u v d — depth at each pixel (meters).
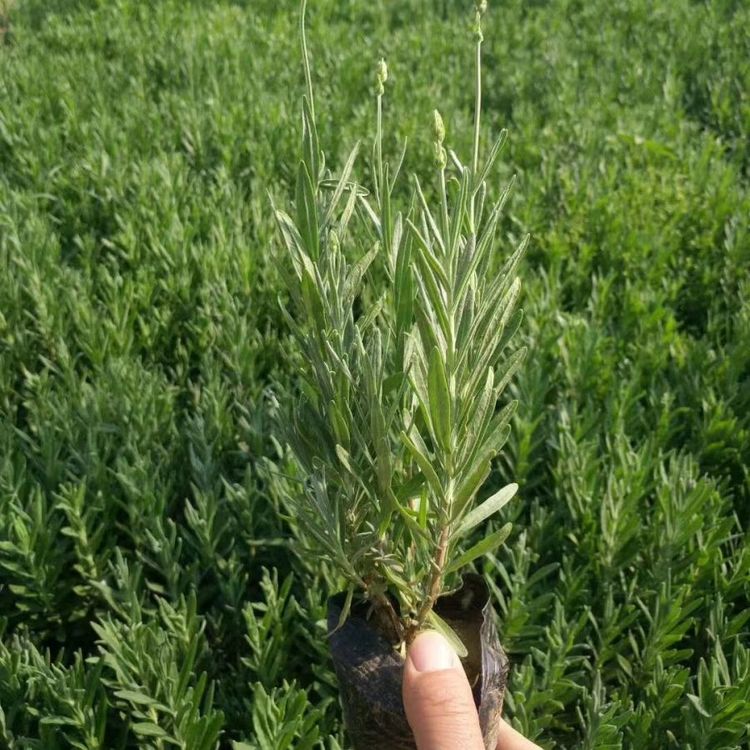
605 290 0.62
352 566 0.22
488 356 0.21
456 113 0.93
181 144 0.93
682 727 0.35
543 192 0.79
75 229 0.76
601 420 0.52
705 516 0.43
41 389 0.53
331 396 0.22
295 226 0.22
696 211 0.75
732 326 0.64
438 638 0.23
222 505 0.45
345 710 0.25
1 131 0.89
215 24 1.31
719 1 1.39
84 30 1.26
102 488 0.45
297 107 1.00
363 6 1.47
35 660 0.35
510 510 0.44
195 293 0.65
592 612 0.41
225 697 0.37
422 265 0.20
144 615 0.41
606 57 1.20
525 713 0.34
